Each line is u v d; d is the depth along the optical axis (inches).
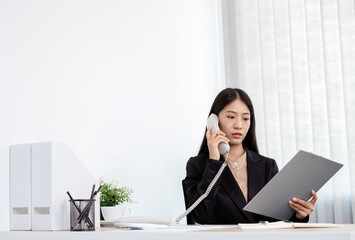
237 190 97.6
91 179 69.5
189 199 99.3
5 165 74.9
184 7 126.7
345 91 120.0
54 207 64.1
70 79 89.8
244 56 133.8
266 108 129.2
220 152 95.7
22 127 78.7
